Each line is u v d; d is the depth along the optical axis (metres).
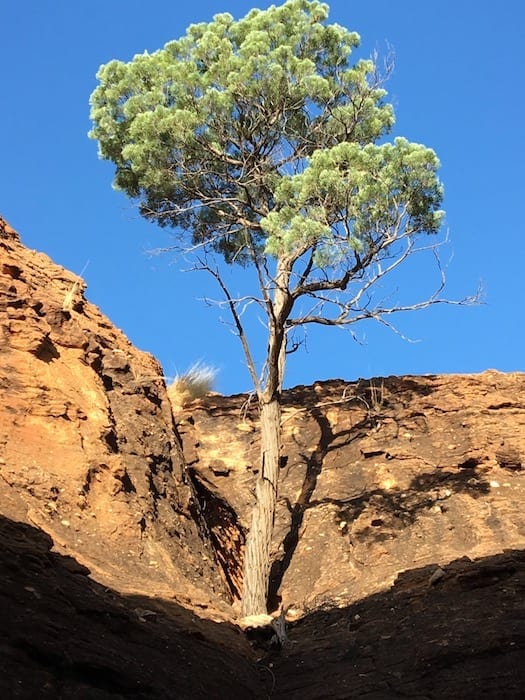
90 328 17.09
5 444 12.73
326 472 17.86
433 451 17.52
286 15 18.11
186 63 17.20
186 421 19.36
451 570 12.89
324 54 18.12
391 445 17.89
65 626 9.02
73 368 14.83
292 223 14.58
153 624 10.85
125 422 15.41
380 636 11.77
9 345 13.99
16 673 7.82
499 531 15.28
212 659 10.90
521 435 17.44
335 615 13.61
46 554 10.24
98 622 9.72
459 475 16.80
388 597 13.20
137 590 11.70
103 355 16.66
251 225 17.05
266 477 15.23
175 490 15.36
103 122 18.27
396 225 14.98
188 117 16.45
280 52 17.00
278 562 15.93
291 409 19.95
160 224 18.53
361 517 16.20
